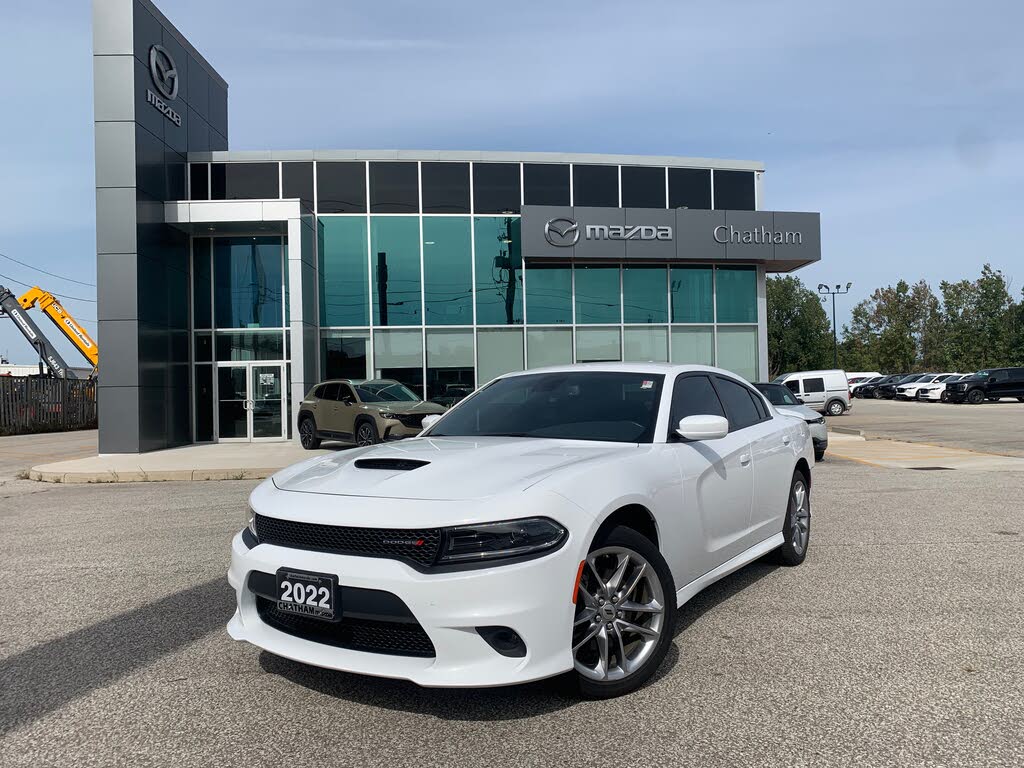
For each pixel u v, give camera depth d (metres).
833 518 7.27
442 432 4.46
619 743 2.78
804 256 20.88
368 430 14.62
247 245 19.95
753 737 2.81
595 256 20.08
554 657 2.88
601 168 20.94
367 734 2.88
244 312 19.98
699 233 20.50
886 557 5.66
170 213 18.05
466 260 20.56
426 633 2.78
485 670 2.78
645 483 3.44
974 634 3.93
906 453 14.13
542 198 20.78
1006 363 56.09
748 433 4.79
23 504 9.57
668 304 21.25
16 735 2.93
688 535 3.79
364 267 20.30
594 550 3.14
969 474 10.82
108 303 16.48
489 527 2.83
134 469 12.70
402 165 20.47
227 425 19.91
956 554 5.74
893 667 3.48
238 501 9.27
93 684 3.43
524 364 20.69
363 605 2.87
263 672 3.55
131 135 16.50
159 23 18.08
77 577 5.45
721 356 21.48
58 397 28.98
